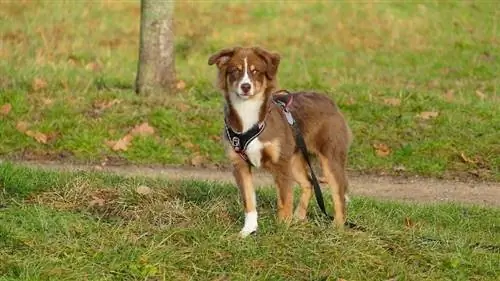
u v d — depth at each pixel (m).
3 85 16.36
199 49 24.36
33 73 17.38
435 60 24.44
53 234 8.39
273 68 8.72
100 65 20.48
